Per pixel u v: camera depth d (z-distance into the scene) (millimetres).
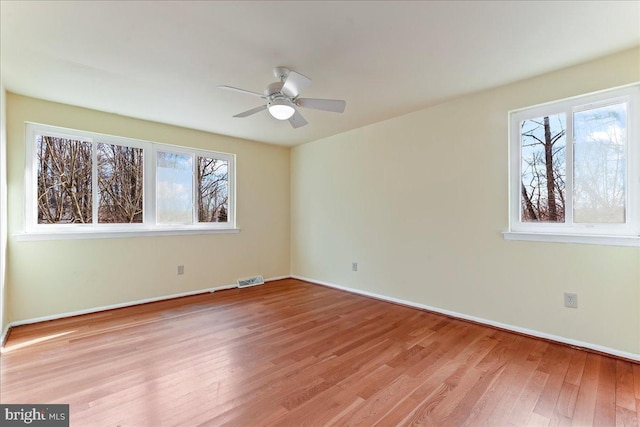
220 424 1567
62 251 3137
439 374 2047
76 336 2660
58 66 2369
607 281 2307
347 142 4277
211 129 4098
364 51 2182
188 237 4043
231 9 1717
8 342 2529
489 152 2908
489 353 2348
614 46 2141
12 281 2869
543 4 1688
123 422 1574
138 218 3711
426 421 1594
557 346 2459
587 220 2449
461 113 3090
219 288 4340
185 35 1971
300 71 2479
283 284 4727
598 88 2324
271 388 1889
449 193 3199
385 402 1751
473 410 1681
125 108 3285
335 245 4477
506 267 2814
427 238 3393
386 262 3811
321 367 2145
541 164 2668
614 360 2215
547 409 1684
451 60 2318
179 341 2574
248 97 2969
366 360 2244
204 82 2660
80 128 3250
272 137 4551
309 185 4895
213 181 4375
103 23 1839
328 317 3188
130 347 2453
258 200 4812
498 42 2074
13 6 1662
